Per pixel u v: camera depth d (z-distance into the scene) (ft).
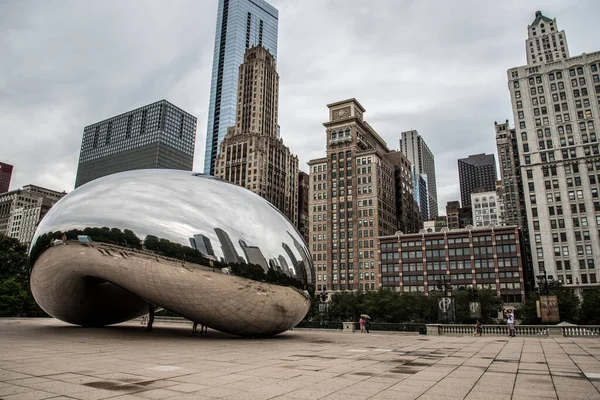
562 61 319.47
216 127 634.02
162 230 44.24
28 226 559.38
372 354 38.78
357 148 391.24
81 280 52.65
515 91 334.03
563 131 308.60
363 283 351.87
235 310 47.42
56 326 68.64
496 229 308.81
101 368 26.55
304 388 21.29
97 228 45.29
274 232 48.93
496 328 81.71
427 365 31.07
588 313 180.55
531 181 312.91
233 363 30.25
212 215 45.96
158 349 38.81
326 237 380.78
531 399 19.25
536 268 296.10
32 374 23.90
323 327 102.32
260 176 446.60
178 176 49.47
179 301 47.78
